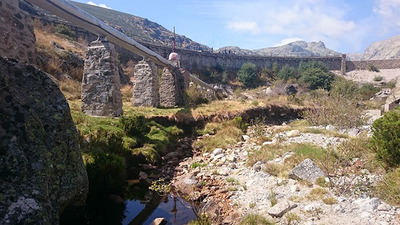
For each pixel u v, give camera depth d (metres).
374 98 34.12
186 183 7.48
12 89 4.01
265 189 6.72
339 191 5.95
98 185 6.41
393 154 6.81
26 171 3.55
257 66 57.38
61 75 17.94
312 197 5.82
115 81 11.91
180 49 45.75
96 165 6.59
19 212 3.21
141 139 10.48
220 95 31.12
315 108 19.59
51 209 3.65
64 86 16.05
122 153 8.63
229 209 5.99
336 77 50.09
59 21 31.16
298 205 5.59
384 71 59.56
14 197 3.27
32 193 3.46
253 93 35.44
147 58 17.55
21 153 3.59
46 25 28.91
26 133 3.79
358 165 7.52
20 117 3.84
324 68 52.47
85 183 4.80
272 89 36.88
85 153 7.16
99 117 11.13
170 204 6.43
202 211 5.79
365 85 41.66
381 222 4.54
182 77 21.42
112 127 10.06
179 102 20.98
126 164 8.39
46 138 4.12
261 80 50.81
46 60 18.42
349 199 5.60
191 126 15.11
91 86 11.59
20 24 7.21
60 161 4.25
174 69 20.94
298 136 12.41
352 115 14.97
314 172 6.92
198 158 10.36
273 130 15.11
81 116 10.26
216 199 6.54
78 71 20.11
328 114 16.22
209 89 31.31
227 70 52.09
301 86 41.53
